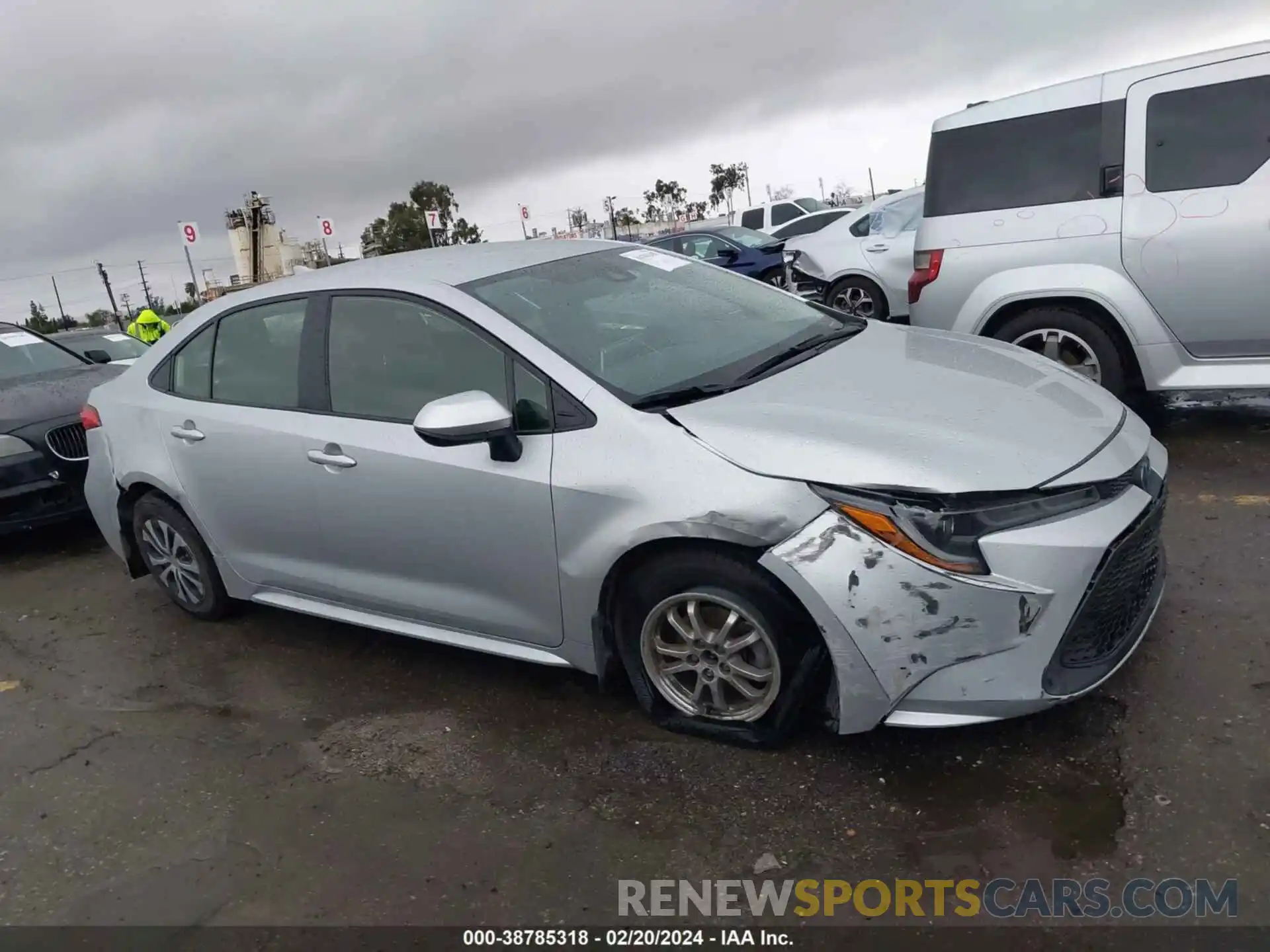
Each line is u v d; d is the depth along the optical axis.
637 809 3.00
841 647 2.81
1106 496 2.88
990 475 2.77
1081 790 2.81
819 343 3.86
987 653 2.74
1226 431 5.73
